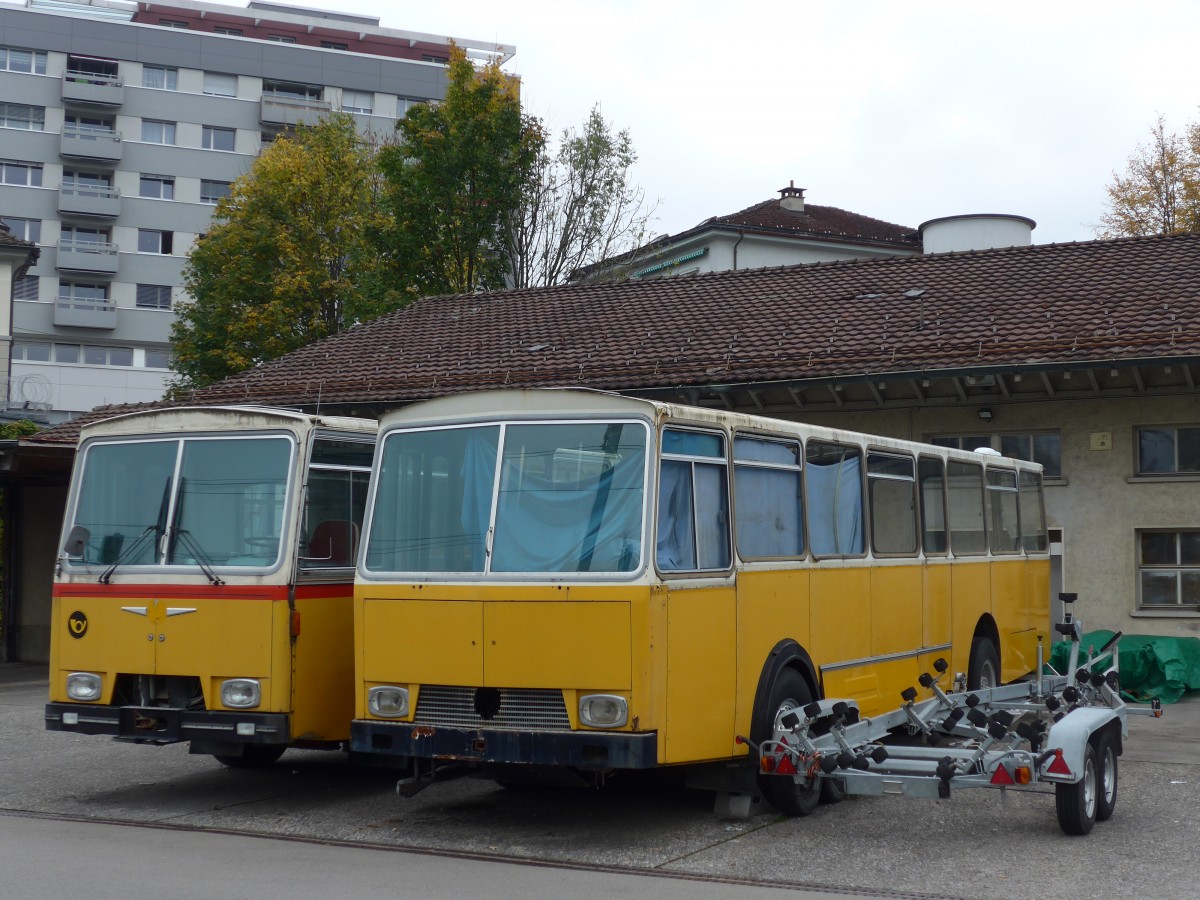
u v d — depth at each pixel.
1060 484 18.12
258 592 9.77
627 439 8.53
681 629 8.46
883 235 42.25
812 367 19.22
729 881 7.75
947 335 19.22
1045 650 15.65
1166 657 16.14
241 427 10.21
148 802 10.49
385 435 9.29
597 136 41.47
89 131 69.69
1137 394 17.66
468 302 28.67
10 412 34.09
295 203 44.22
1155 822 9.40
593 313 25.34
